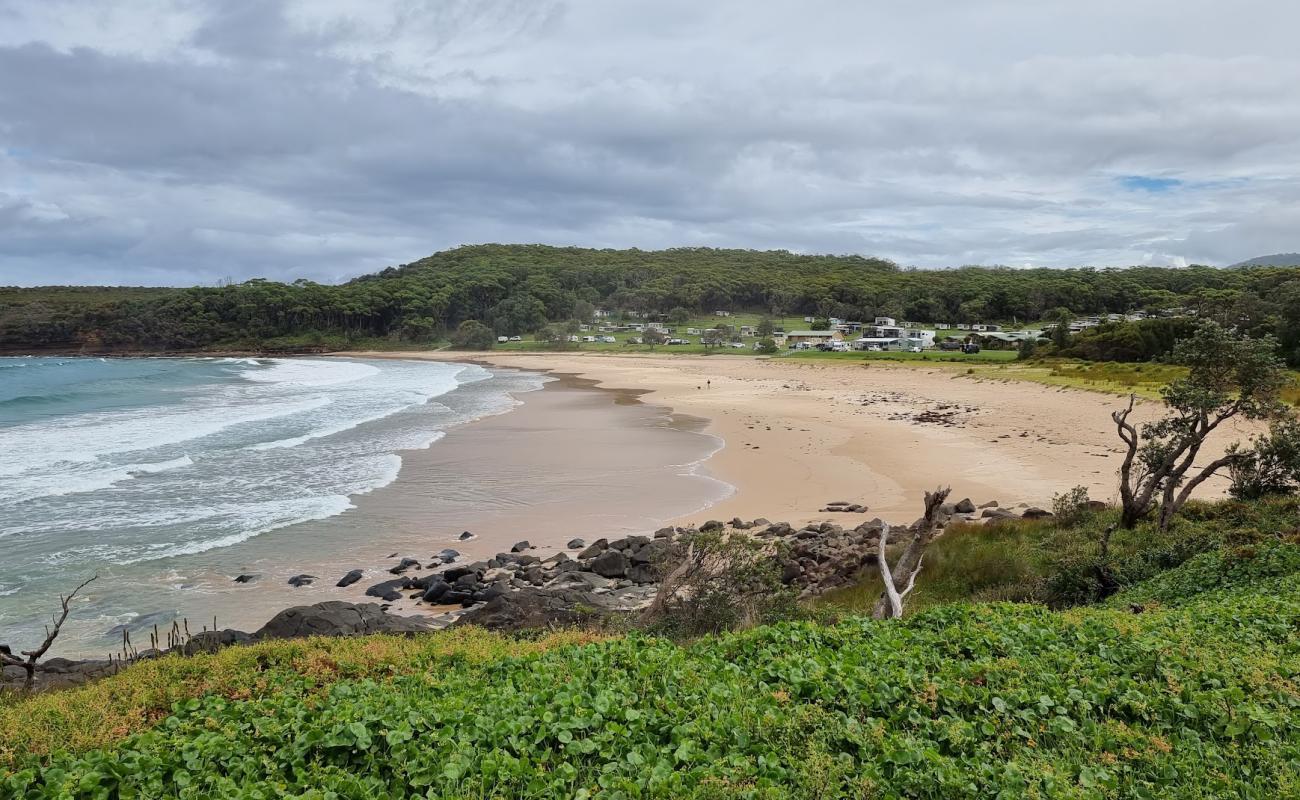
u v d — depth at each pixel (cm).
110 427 4769
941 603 1695
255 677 983
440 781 646
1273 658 892
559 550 2477
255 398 6719
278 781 663
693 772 637
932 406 5838
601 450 4150
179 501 2973
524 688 866
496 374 10606
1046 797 606
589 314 18888
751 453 4050
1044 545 1959
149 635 1780
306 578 2166
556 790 629
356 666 1019
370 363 13375
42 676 1451
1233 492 2217
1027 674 845
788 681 842
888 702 778
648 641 1089
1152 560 1678
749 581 1545
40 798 652
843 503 2969
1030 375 7125
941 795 623
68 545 2420
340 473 3500
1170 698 771
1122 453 3666
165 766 692
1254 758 678
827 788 624
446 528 2700
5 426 4788
